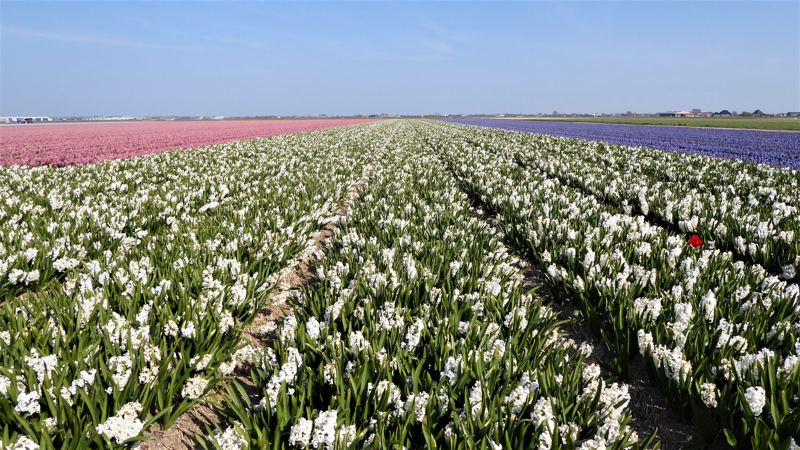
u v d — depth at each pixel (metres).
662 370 3.40
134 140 33.47
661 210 8.49
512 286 4.89
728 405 2.96
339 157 19.88
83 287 4.25
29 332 3.40
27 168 14.27
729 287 4.48
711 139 32.28
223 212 8.27
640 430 3.31
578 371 3.17
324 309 4.27
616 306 4.26
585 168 14.59
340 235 7.08
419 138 34.50
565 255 5.66
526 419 2.69
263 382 3.33
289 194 10.12
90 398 2.85
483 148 24.36
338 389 2.95
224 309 4.34
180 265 5.00
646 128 52.69
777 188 10.21
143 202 8.90
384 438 2.64
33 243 5.84
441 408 2.84
